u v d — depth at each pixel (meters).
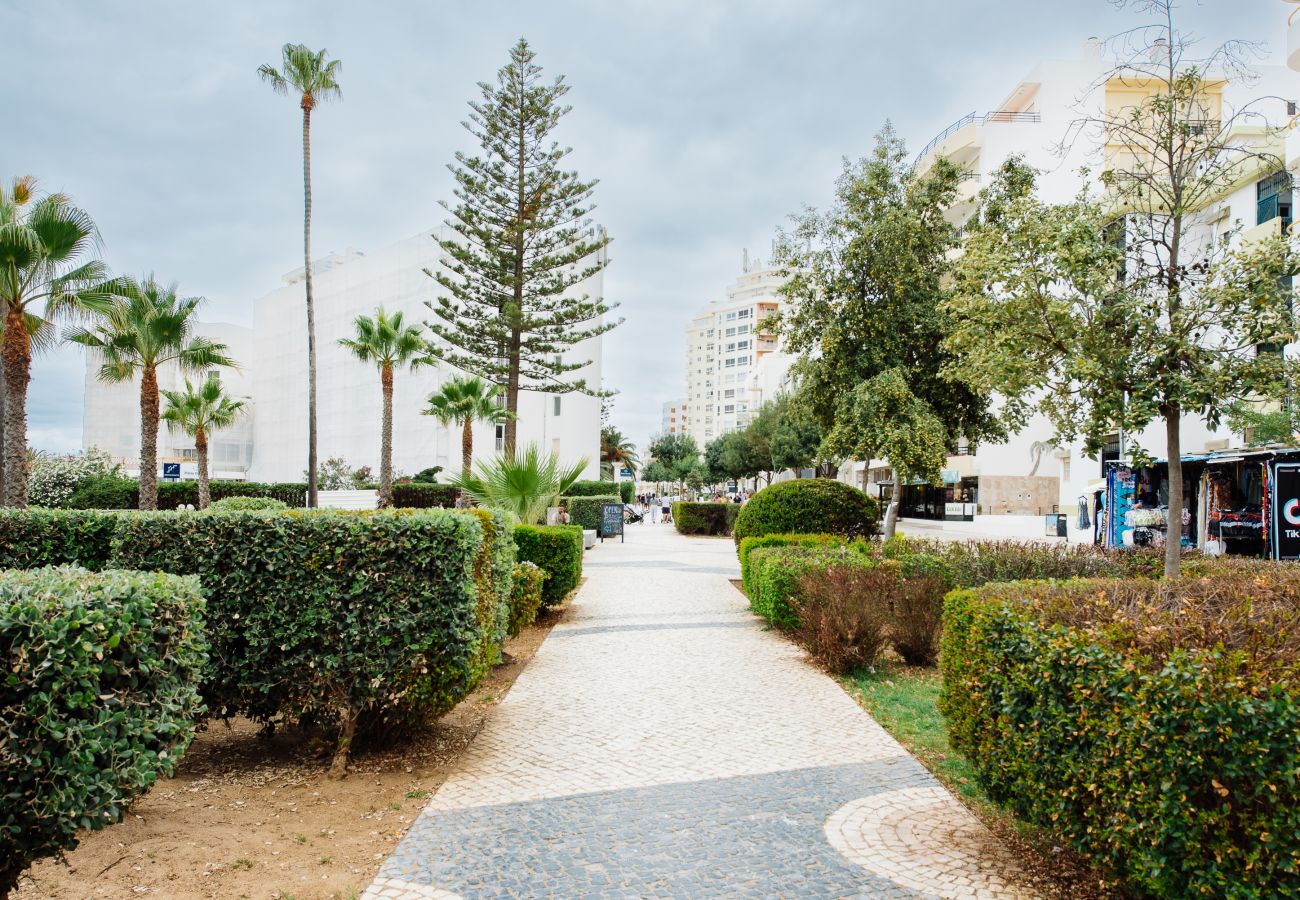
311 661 4.89
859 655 7.99
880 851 3.95
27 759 2.63
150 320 20.22
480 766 5.28
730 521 33.59
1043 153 33.94
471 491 13.02
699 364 153.62
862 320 15.44
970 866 3.76
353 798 4.65
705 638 9.92
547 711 6.69
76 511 5.74
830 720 6.41
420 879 3.63
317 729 5.64
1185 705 2.57
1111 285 6.50
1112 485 15.88
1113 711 2.87
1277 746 2.34
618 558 21.75
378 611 4.94
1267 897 2.37
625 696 7.19
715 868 3.77
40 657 2.69
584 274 28.58
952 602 4.47
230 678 4.89
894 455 14.12
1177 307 6.41
